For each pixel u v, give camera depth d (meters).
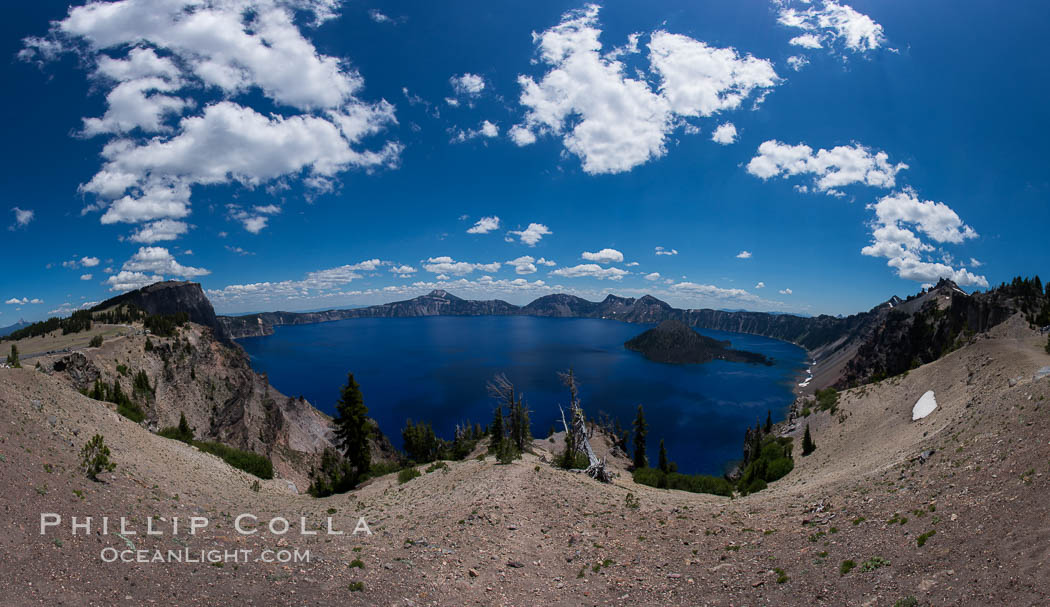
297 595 15.51
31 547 14.99
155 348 109.00
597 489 38.06
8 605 11.74
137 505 22.33
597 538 25.22
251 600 14.72
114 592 13.73
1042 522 14.62
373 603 15.80
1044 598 11.59
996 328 93.19
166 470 34.19
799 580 16.91
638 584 19.19
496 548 23.27
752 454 92.69
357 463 63.59
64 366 74.56
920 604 13.38
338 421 63.44
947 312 183.75
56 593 12.88
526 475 37.47
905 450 37.03
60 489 20.47
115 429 37.84
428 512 30.58
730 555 20.92
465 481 37.97
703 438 162.50
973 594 12.91
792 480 54.56
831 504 25.19
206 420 102.81
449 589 18.03
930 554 15.80
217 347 137.00
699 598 17.34
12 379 33.56
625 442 114.69
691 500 38.78
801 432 87.94
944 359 74.88
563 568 21.48
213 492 33.09
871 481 27.77
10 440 23.58
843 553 18.16
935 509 19.16
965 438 26.98
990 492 18.44
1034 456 19.19
